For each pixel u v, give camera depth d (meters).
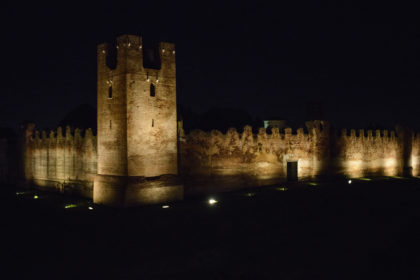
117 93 26.19
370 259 14.62
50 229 20.27
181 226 20.00
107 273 13.82
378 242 16.66
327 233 18.25
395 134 44.81
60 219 22.64
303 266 14.09
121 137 25.81
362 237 17.48
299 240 17.19
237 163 32.25
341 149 39.66
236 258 14.99
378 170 42.84
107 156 27.02
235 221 20.88
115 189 25.61
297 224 20.03
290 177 36.28
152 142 26.56
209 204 26.03
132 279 13.27
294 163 36.50
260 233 18.44
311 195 29.27
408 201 26.44
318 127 37.97
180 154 28.84
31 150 39.50
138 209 24.62
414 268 13.63
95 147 30.17
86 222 21.55
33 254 16.05
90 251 16.25
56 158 35.44
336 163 39.22
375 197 28.22
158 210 24.16
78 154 32.22
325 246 16.28
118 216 22.73
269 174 34.44
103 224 20.91
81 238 18.30
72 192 33.03
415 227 18.92
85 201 28.98
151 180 26.20
